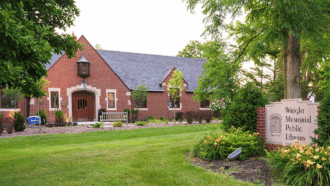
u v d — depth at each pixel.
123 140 13.53
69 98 22.94
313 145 5.53
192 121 24.98
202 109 31.17
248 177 5.38
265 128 7.87
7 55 4.66
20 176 5.84
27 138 14.00
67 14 8.49
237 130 7.98
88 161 7.28
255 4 9.87
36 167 6.70
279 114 7.44
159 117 28.30
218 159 7.22
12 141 12.95
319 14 8.66
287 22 8.50
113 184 5.17
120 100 25.64
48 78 22.02
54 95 22.42
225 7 9.98
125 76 27.73
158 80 29.34
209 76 12.48
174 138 13.02
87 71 23.52
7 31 4.25
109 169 6.30
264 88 25.22
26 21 5.11
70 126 20.31
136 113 26.58
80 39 23.92
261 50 10.16
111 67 27.95
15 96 19.14
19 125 17.25
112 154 8.34
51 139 13.72
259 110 8.11
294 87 10.49
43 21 7.79
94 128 18.91
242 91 8.78
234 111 8.66
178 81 24.50
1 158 8.09
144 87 25.45
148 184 5.14
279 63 14.41
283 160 5.36
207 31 11.15
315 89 25.95
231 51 11.66
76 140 13.47
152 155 7.93
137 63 30.19
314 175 4.65
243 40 12.12
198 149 7.80
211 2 10.33
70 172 6.08
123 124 22.48
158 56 32.91
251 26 11.45
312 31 8.99
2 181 5.47
